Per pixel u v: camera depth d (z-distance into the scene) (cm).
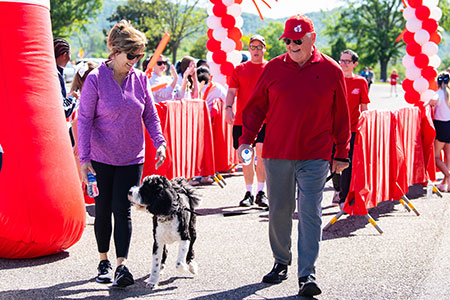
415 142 838
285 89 440
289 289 448
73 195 512
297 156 441
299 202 441
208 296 429
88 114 445
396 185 722
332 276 479
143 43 446
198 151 859
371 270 496
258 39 724
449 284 462
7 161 479
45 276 473
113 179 459
